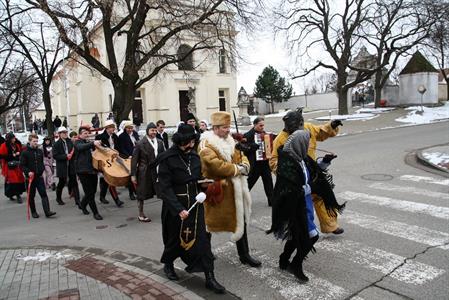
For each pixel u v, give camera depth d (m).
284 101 63.72
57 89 62.81
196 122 8.66
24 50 24.84
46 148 11.88
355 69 32.69
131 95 19.61
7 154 10.70
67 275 5.07
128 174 8.04
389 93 43.50
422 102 37.56
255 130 7.76
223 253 5.66
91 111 46.34
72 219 8.26
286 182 4.50
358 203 7.85
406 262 5.00
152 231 7.02
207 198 4.73
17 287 4.74
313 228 4.69
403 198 8.05
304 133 4.55
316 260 5.21
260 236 6.30
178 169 4.50
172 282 4.77
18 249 6.33
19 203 10.40
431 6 28.83
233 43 19.88
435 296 4.14
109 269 5.23
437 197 8.01
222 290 4.41
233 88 44.56
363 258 5.19
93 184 8.23
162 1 18.61
